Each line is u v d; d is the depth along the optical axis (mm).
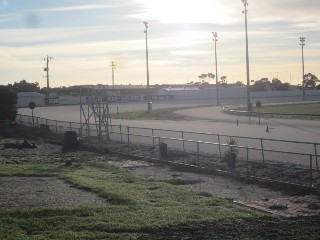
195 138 36531
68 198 15570
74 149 34531
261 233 10961
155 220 12047
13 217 12516
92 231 11102
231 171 21547
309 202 15117
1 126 52438
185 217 12414
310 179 17094
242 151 27844
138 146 32625
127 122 57906
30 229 11359
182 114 73875
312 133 39375
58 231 11078
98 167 24422
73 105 121750
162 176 21625
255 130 43281
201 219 12188
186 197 15453
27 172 21891
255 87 184000
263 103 107500
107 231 11156
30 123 53906
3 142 40562
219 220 12117
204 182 19766
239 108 86688
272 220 12320
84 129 43844
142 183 18703
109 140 37031
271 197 16344
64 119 66625
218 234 10867
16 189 17438
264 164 22266
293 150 28234
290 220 12414
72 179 19391
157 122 57594
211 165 23484
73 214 12852
